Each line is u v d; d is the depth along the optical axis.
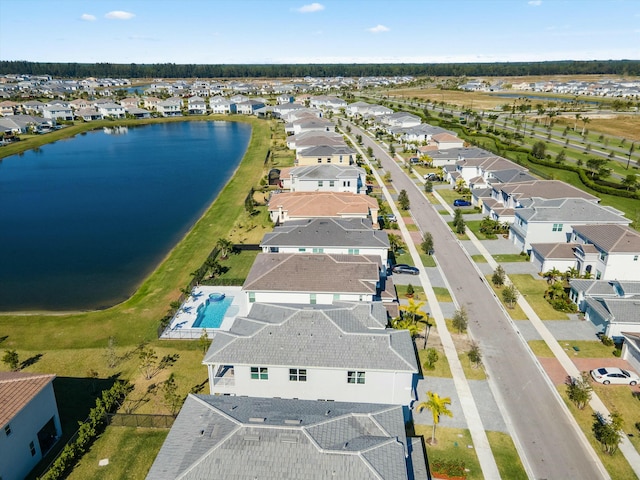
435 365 41.78
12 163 134.75
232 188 100.81
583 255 56.88
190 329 48.03
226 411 28.41
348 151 108.56
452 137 130.25
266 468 24.08
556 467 31.23
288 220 66.56
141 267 65.62
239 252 67.38
